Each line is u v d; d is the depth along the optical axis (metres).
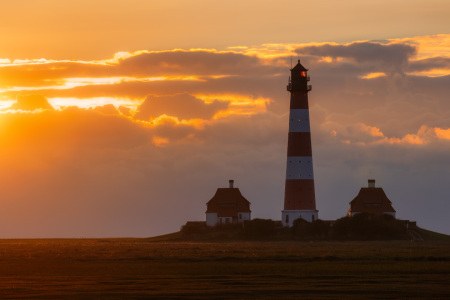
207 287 135.88
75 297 124.06
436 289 133.25
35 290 132.50
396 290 131.75
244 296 124.62
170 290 131.62
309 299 121.62
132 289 133.25
